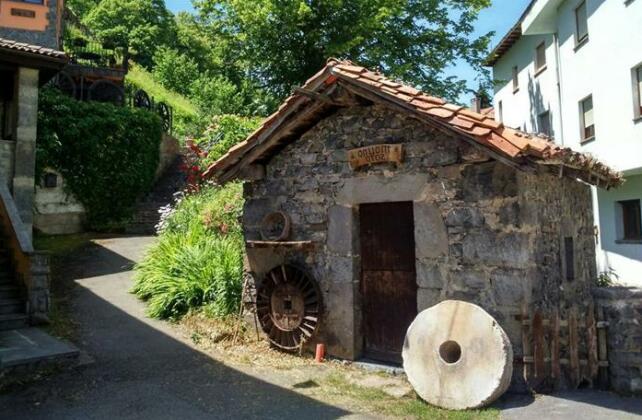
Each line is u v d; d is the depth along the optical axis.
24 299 6.95
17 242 7.46
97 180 14.55
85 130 14.30
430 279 5.16
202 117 20.52
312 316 5.96
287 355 6.03
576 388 4.73
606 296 4.84
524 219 4.68
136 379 5.07
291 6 15.76
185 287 7.43
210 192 10.81
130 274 9.62
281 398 4.61
